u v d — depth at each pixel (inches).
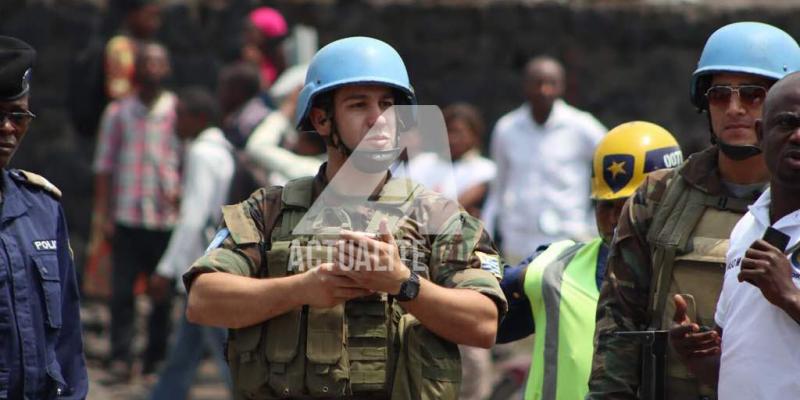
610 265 401.1
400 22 1170.6
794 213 344.8
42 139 1103.0
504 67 1171.9
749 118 388.2
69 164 1096.2
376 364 372.2
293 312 373.4
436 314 364.5
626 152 460.8
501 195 918.4
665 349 379.9
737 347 346.3
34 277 414.9
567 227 901.8
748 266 338.0
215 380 933.2
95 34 1099.3
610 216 459.8
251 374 376.5
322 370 369.1
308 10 1155.9
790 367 338.3
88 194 1095.6
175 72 1122.0
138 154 921.5
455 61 1170.6
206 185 779.4
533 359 452.4
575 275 450.9
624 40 1171.9
